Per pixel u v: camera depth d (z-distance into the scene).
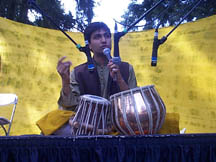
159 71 4.67
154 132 1.78
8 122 3.35
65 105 2.30
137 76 4.79
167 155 1.32
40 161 1.32
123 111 1.75
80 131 1.90
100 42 2.45
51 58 4.86
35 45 4.80
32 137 1.33
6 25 4.60
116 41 2.22
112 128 2.13
